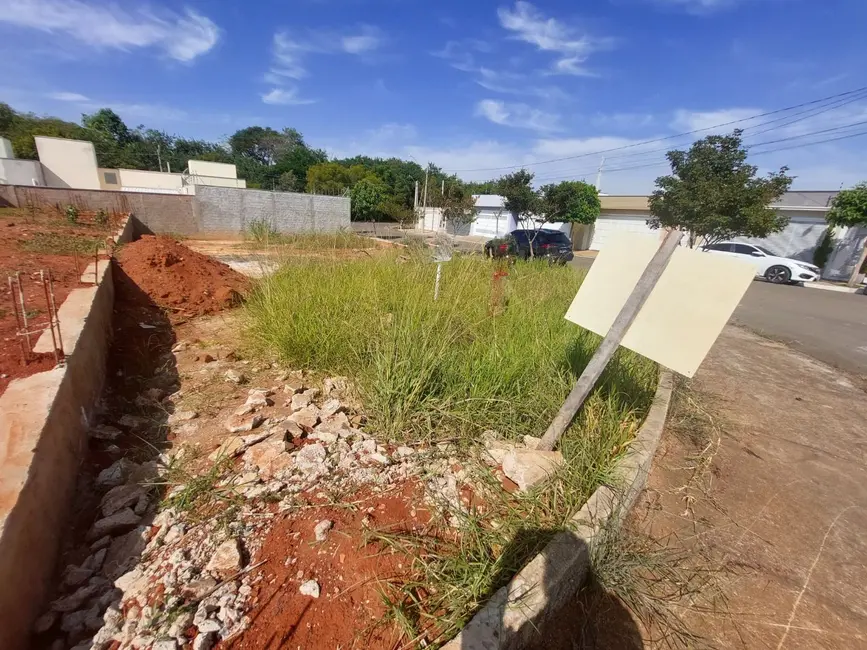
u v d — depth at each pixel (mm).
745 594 1979
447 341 3316
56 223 9062
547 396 2953
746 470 3000
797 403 4266
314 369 3527
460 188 21641
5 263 4727
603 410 2945
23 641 1332
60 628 1439
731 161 13227
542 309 4617
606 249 2383
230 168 31641
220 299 5320
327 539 1803
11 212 10289
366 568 1686
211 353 3840
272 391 3174
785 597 1980
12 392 2016
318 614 1480
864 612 1926
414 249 7066
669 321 2002
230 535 1783
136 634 1370
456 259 6543
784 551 2266
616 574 1946
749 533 2375
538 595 1598
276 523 1875
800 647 1737
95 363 2943
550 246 13898
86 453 2270
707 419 3631
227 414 2824
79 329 2828
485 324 4090
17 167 21328
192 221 15414
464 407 2775
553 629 1691
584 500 2205
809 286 14250
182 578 1568
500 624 1464
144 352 3752
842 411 4133
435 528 1941
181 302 5152
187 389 3152
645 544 2209
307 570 1648
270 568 1642
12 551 1329
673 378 4074
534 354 3365
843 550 2301
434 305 4156
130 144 46625
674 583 2004
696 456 3088
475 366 3059
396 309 4066
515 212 20141
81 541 1801
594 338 3936
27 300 3436
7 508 1391
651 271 2041
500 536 1917
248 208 16500
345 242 7590
